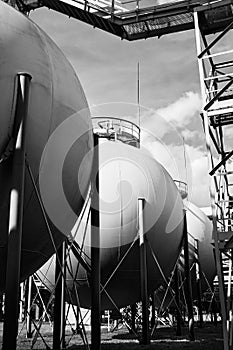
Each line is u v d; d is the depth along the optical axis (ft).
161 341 43.96
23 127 17.70
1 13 19.61
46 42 21.74
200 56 31.96
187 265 44.80
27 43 19.72
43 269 42.98
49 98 19.76
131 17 41.96
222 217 34.60
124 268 37.01
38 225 20.52
